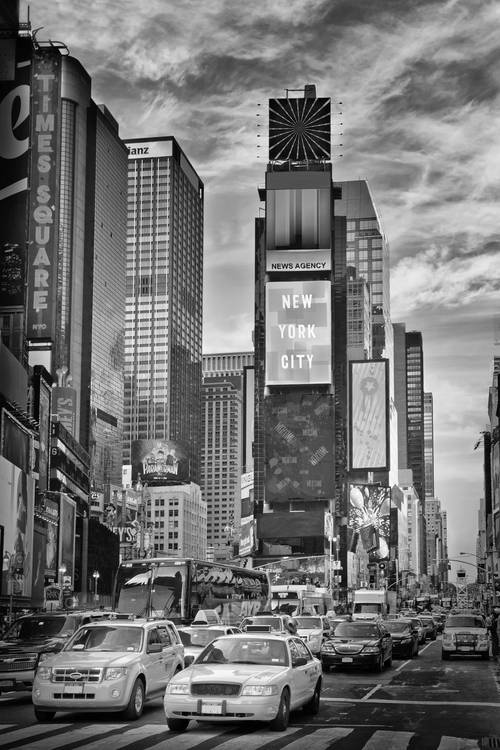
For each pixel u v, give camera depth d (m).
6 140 114.75
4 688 28.16
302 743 18.41
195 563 47.81
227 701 19.52
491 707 25.23
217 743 18.39
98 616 31.88
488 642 46.38
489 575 180.12
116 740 18.77
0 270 112.94
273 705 19.67
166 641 24.84
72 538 142.88
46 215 147.38
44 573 115.75
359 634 39.34
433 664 43.38
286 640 22.20
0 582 73.94
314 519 199.50
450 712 24.08
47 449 126.44
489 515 186.50
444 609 192.50
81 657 22.25
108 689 21.42
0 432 86.56
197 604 47.31
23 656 28.31
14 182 113.81
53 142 149.50
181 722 20.19
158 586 46.16
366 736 19.53
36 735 19.56
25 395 103.50
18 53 115.88
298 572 194.25
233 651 21.62
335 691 29.86
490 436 190.88
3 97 115.00
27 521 95.62
